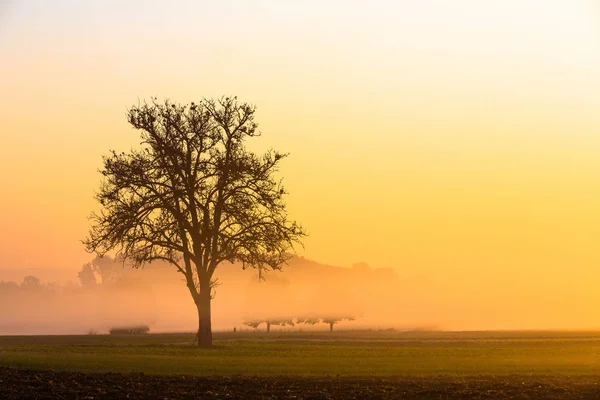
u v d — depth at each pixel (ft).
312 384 263.70
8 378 267.59
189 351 384.68
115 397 240.94
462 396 243.81
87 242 434.71
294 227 446.19
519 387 257.96
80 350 383.04
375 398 240.32
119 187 432.66
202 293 443.32
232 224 445.78
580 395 244.83
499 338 546.26
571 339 511.40
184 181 439.22
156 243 436.76
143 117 441.27
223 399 238.48
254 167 444.96
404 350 397.19
